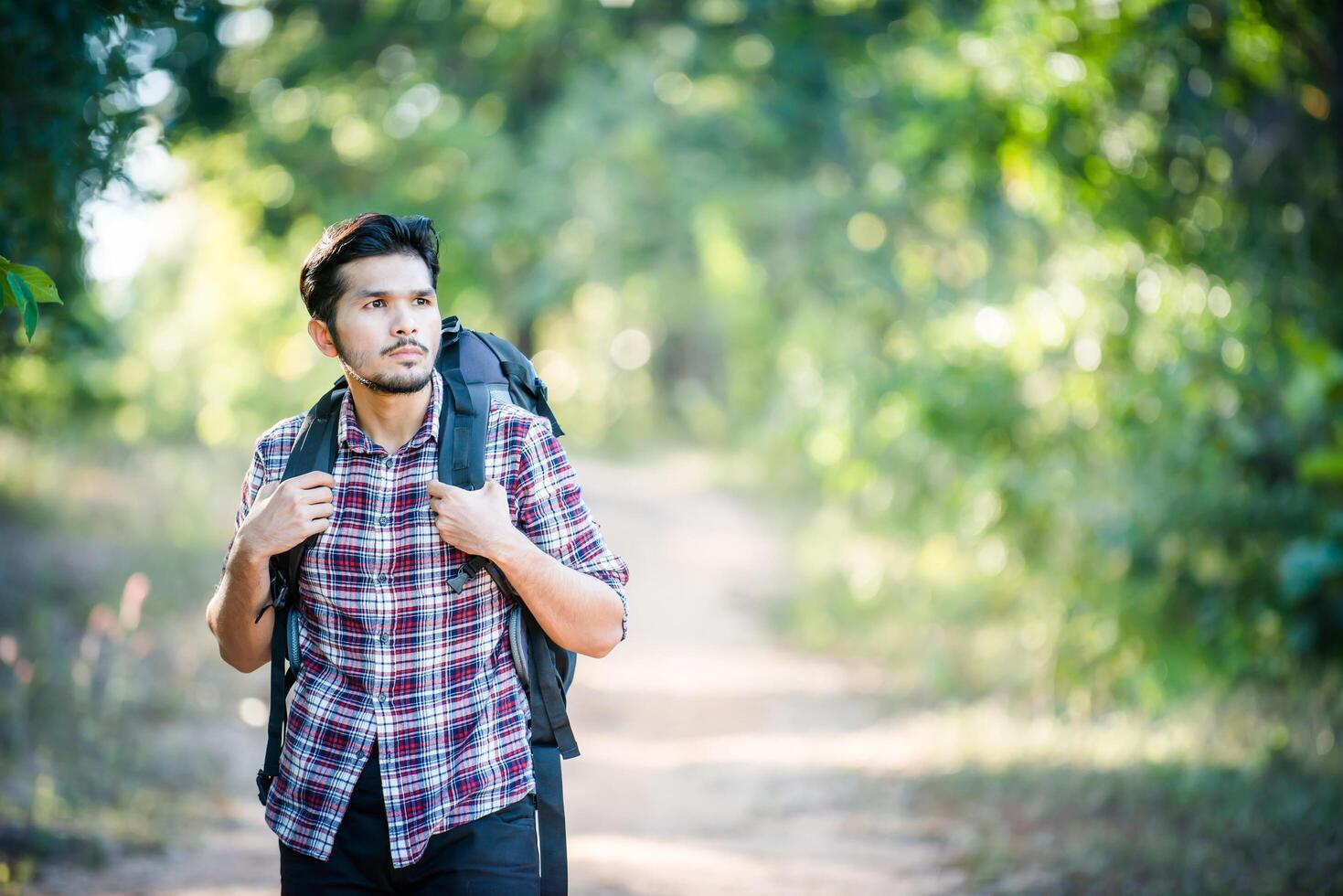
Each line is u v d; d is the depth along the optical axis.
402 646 2.45
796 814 6.57
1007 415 9.93
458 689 2.48
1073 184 9.15
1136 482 9.39
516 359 2.71
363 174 21.58
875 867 5.53
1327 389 8.30
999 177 10.47
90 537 10.82
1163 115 9.00
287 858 2.49
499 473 2.54
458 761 2.46
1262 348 9.09
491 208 21.92
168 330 20.08
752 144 21.75
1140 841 5.54
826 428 12.50
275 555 2.47
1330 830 5.55
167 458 14.24
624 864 5.54
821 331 17.47
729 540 18.05
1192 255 9.12
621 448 30.73
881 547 13.30
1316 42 8.27
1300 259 9.12
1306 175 9.08
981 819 6.20
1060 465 9.71
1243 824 5.69
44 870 4.99
